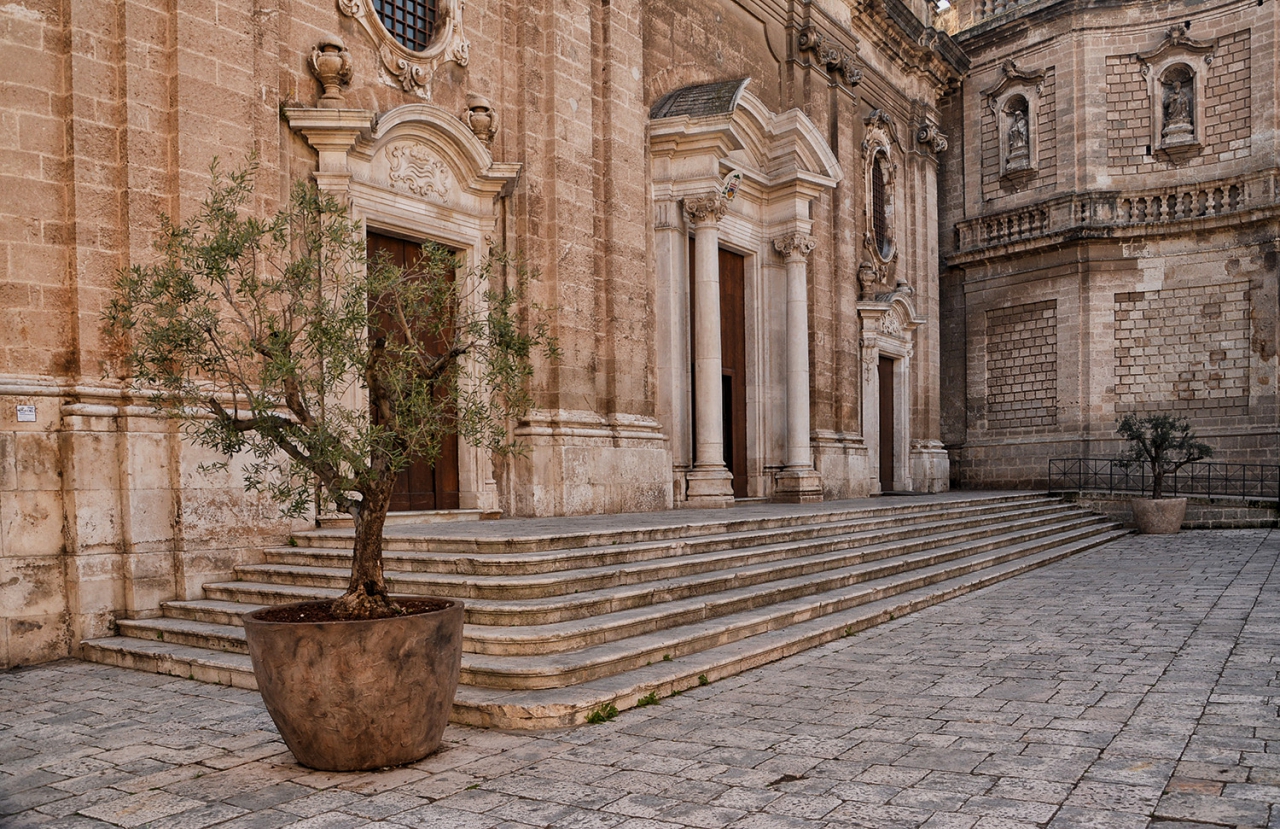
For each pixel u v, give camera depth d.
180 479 8.77
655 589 8.12
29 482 8.04
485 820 4.25
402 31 12.13
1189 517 21.80
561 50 13.62
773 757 5.11
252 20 9.75
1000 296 26.62
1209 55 23.73
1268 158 22.69
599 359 14.35
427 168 12.05
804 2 19.95
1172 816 4.12
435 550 8.89
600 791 4.61
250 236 5.65
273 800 4.57
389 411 5.55
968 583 11.80
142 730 5.84
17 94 8.18
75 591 8.19
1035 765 4.88
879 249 23.45
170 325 5.42
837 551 11.55
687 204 15.84
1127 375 24.48
